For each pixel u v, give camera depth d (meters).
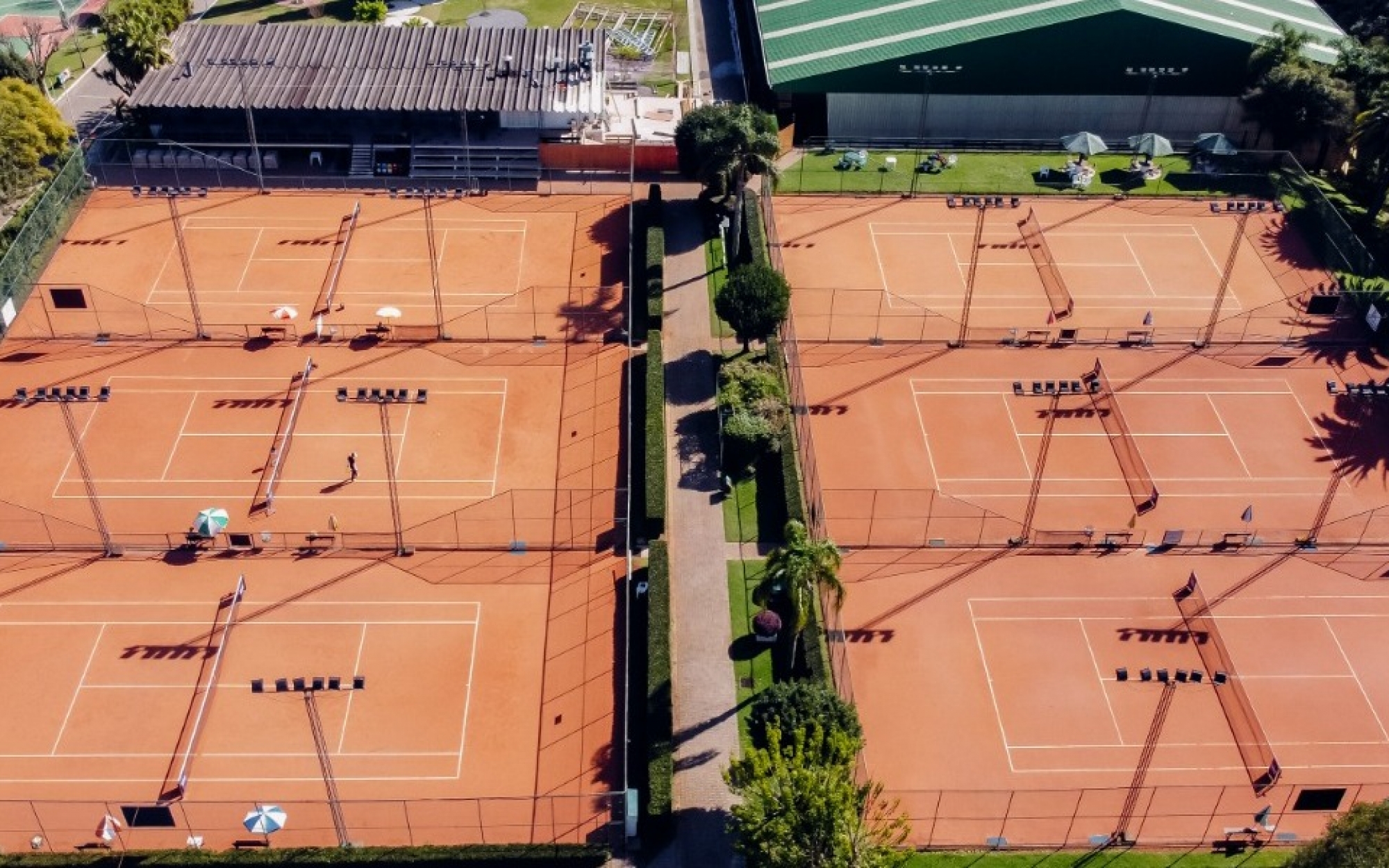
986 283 95.44
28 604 68.31
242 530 73.00
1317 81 102.50
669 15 131.38
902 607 69.44
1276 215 103.81
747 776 53.28
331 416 81.19
